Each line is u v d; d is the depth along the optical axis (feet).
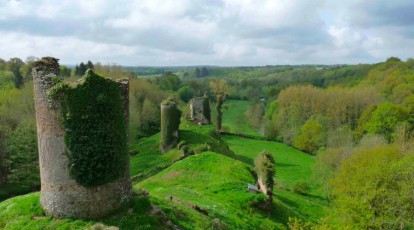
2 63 390.63
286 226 109.40
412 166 116.98
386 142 223.71
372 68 428.97
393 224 92.79
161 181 130.62
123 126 74.84
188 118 250.57
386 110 255.50
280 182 183.83
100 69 344.69
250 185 123.03
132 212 73.31
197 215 83.92
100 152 69.72
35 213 71.67
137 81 347.56
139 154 187.62
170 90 423.23
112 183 72.59
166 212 77.46
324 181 178.40
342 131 262.88
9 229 67.56
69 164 68.69
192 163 146.41
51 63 69.10
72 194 69.56
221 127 327.88
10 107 231.91
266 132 321.11
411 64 377.50
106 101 70.28
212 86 419.33
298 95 333.62
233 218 92.68
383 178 103.71
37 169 182.19
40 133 70.69
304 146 272.51
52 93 67.51
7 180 187.21
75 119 68.18
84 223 68.44
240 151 253.24
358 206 94.02
